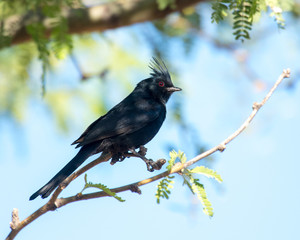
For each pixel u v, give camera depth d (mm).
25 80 11352
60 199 6785
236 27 7426
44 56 7930
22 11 8664
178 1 10328
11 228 6754
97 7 10398
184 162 7000
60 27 7781
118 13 10352
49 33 8531
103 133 10812
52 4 7793
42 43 7914
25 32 9148
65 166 9969
